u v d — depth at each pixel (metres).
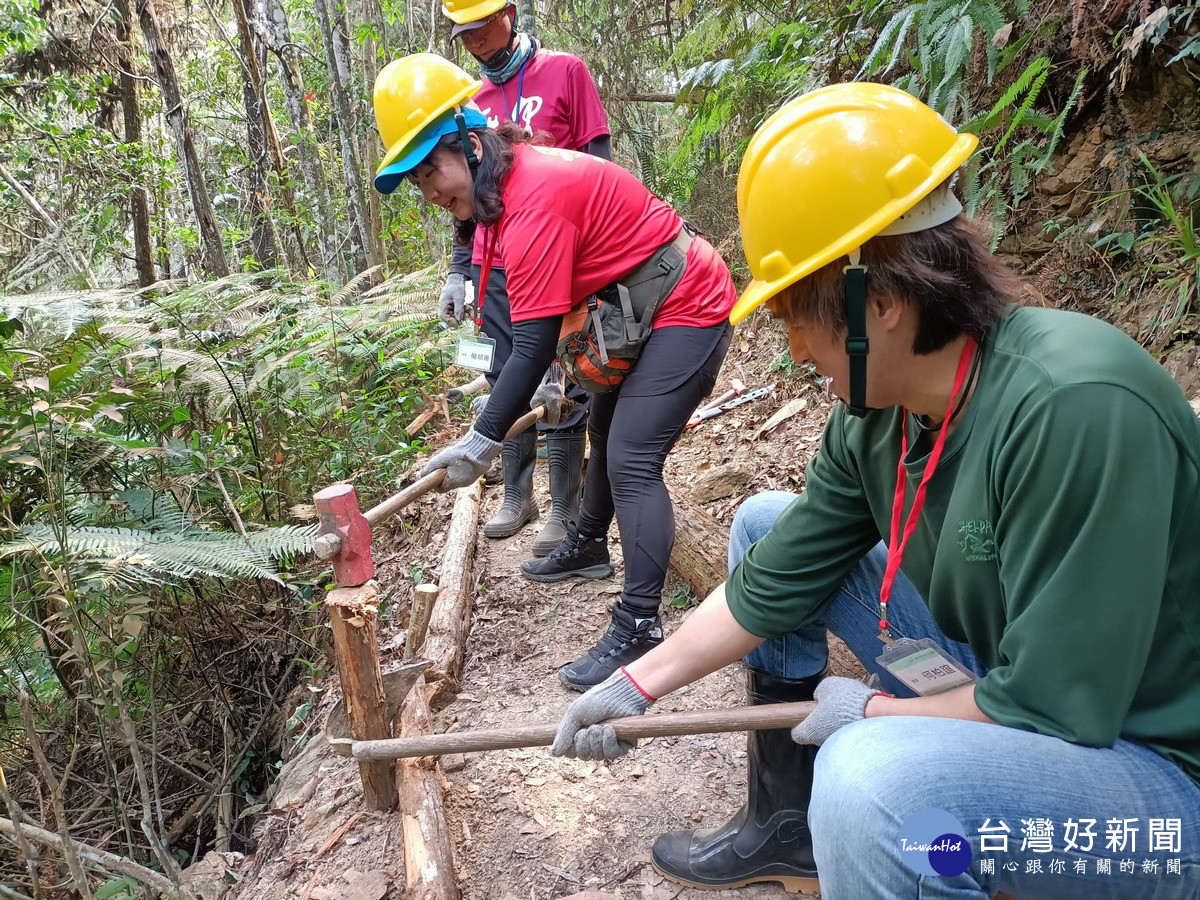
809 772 1.71
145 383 3.10
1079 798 1.08
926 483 1.26
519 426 2.70
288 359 3.71
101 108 8.63
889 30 3.36
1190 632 1.10
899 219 1.12
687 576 2.96
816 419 3.96
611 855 1.99
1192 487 1.05
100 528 2.46
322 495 1.96
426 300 4.75
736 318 1.23
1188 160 2.99
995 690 1.17
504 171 2.19
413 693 2.34
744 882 1.83
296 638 3.18
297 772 2.54
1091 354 1.06
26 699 1.81
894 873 1.10
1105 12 3.10
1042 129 3.11
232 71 10.51
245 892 2.08
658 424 2.38
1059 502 1.04
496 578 3.36
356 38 8.41
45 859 2.24
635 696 1.60
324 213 8.38
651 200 2.37
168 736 3.14
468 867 2.01
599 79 7.05
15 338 3.09
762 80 4.84
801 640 1.69
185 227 9.23
